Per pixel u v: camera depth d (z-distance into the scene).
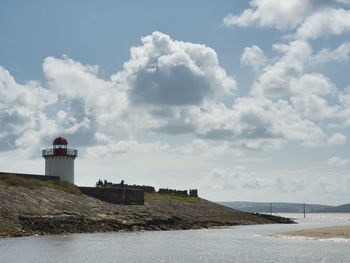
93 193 93.94
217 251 52.84
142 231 80.00
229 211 131.50
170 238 67.75
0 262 42.62
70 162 97.75
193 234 76.75
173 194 138.50
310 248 55.47
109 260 45.03
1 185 76.81
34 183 84.88
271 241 64.50
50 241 58.00
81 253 48.84
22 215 67.25
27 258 44.78
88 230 72.19
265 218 136.38
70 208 77.69
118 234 71.38
